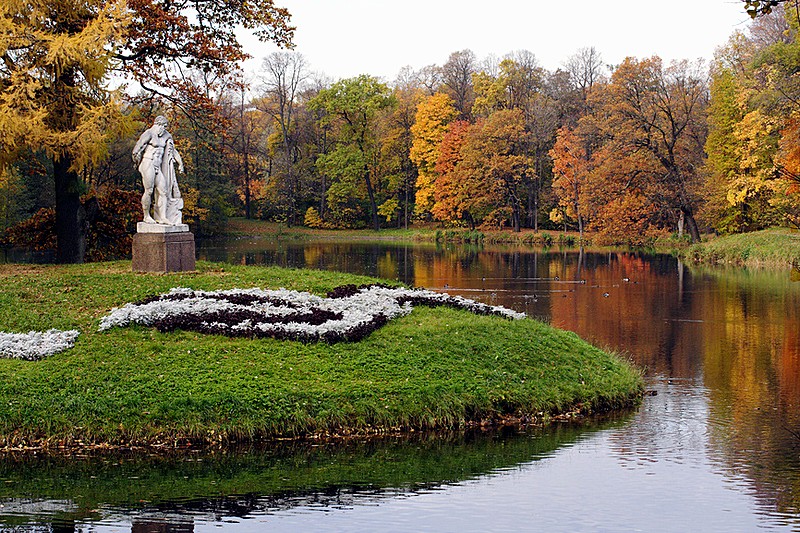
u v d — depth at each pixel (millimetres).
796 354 21641
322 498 11281
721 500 11141
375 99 82438
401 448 13562
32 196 55219
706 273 43375
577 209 69125
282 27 29406
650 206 59156
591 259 53531
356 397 14547
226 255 55875
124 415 13484
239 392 14133
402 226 90438
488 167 73500
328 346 16484
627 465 12703
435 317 19359
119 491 11508
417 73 99438
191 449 13172
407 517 10555
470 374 15922
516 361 16953
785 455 13203
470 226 80562
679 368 20000
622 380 17234
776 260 45875
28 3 23297
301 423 13852
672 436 14344
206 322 17125
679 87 58438
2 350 15367
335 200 86562
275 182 86875
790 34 50656
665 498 11203
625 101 57688
